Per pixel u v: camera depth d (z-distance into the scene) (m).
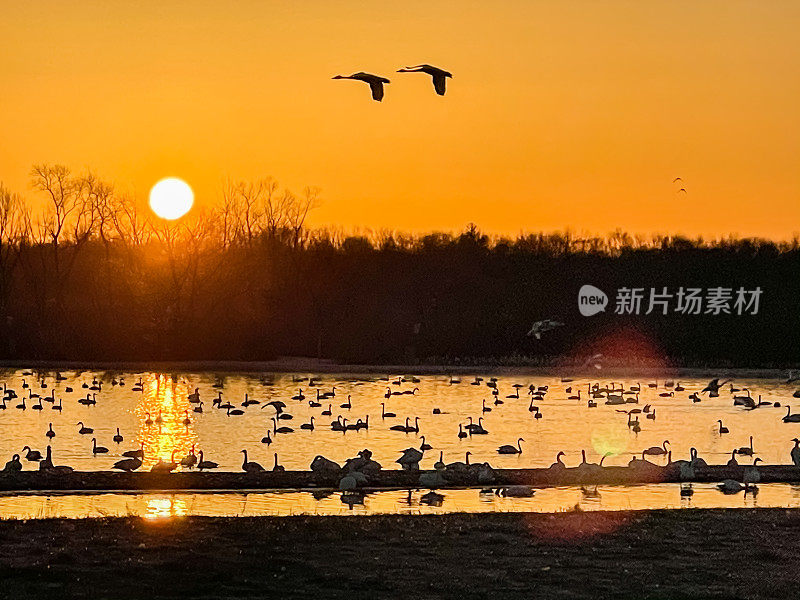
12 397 119.56
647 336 176.62
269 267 183.75
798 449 72.88
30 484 61.91
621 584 40.47
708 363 175.50
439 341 177.75
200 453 69.12
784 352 175.25
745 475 65.56
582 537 47.53
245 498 59.75
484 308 179.75
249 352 176.00
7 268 181.12
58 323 177.00
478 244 186.50
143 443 86.25
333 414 113.31
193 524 48.22
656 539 47.44
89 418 107.69
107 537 45.47
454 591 39.09
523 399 132.62
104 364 168.50
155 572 40.47
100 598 37.50
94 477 63.75
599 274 180.25
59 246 183.62
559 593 39.16
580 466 67.56
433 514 52.66
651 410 120.62
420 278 182.12
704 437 97.19
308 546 44.72
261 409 116.56
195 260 178.88
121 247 181.38
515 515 52.09
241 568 41.31
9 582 39.06
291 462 77.56
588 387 144.38
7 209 179.88
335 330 179.75
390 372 167.38
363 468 66.69
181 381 150.50
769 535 48.62
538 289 180.00
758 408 124.81
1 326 174.62
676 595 39.34
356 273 183.38
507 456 82.12
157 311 176.12
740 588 40.41
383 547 44.94
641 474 67.06
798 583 41.16
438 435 96.31
